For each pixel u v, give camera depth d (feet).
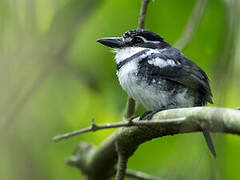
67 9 32.14
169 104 26.78
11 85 27.86
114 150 26.45
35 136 31.78
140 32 29.25
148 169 32.73
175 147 30.32
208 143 23.71
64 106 34.24
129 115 27.12
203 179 22.56
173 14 32.37
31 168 30.32
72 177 33.47
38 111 32.86
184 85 26.76
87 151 29.25
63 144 33.40
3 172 29.50
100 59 33.86
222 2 30.48
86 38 33.88
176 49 29.04
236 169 30.63
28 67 29.19
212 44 31.27
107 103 33.58
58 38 31.30
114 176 30.45
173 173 27.78
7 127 27.78
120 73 27.71
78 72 33.86
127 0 33.37
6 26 29.37
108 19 33.81
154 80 26.78
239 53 30.63
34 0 30.14
